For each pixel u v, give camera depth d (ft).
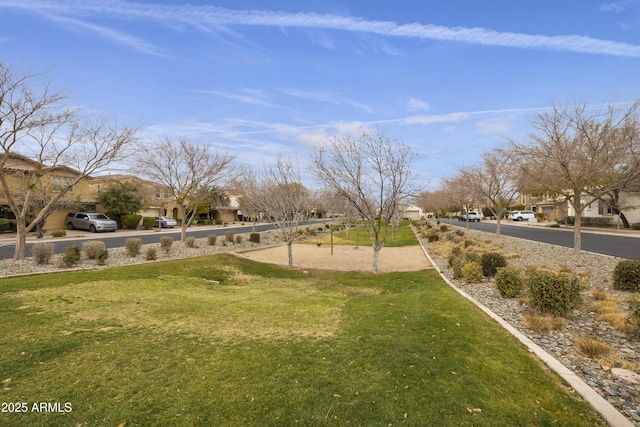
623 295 22.94
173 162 57.52
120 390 10.09
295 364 12.02
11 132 31.32
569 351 13.78
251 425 8.48
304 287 32.04
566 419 8.92
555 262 35.94
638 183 41.14
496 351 13.29
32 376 10.94
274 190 44.57
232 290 28.45
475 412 9.10
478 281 28.73
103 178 115.44
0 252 45.37
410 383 10.63
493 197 71.56
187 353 12.96
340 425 8.52
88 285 25.38
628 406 9.73
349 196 37.19
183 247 52.85
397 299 24.17
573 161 36.83
